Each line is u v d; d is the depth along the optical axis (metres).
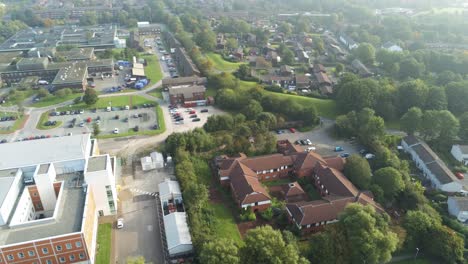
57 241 90.62
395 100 187.00
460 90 184.25
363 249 90.69
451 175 130.88
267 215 114.62
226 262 85.62
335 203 111.31
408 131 164.75
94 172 108.56
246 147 150.12
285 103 183.88
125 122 182.75
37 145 125.00
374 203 114.50
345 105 187.75
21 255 89.44
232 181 125.69
